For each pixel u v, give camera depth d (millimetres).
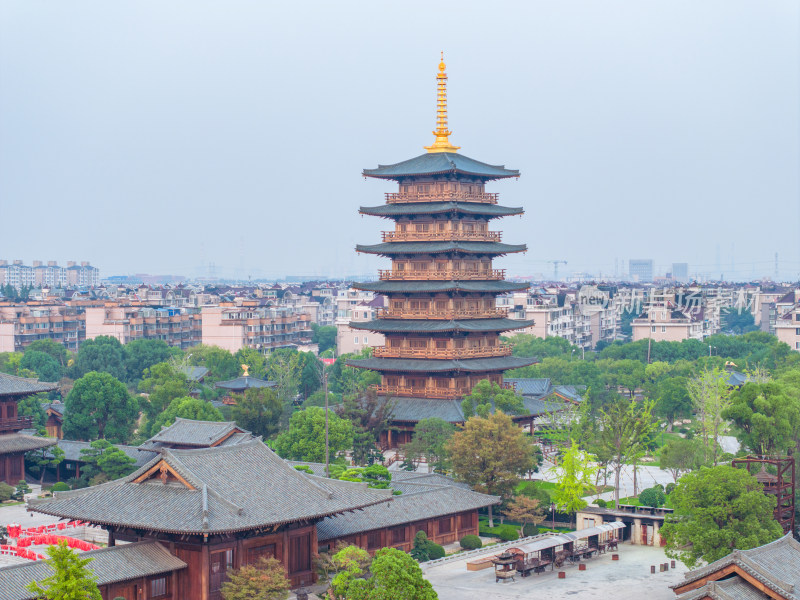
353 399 170750
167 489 96438
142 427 184500
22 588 82188
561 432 170750
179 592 92062
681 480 109312
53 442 160375
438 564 117500
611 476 162000
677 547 109312
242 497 96188
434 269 188000
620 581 110938
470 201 190375
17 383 163000
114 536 97875
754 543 100562
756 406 133000
